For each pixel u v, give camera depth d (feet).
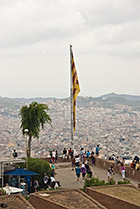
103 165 132.77
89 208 61.93
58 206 62.95
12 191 85.56
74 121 144.46
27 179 104.63
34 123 140.77
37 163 112.68
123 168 113.39
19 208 59.57
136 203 63.21
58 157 145.18
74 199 67.10
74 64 144.66
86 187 74.18
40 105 143.43
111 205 66.74
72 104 144.46
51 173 104.37
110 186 76.54
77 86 144.46
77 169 109.70
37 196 68.13
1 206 59.82
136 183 109.29
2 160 102.22
